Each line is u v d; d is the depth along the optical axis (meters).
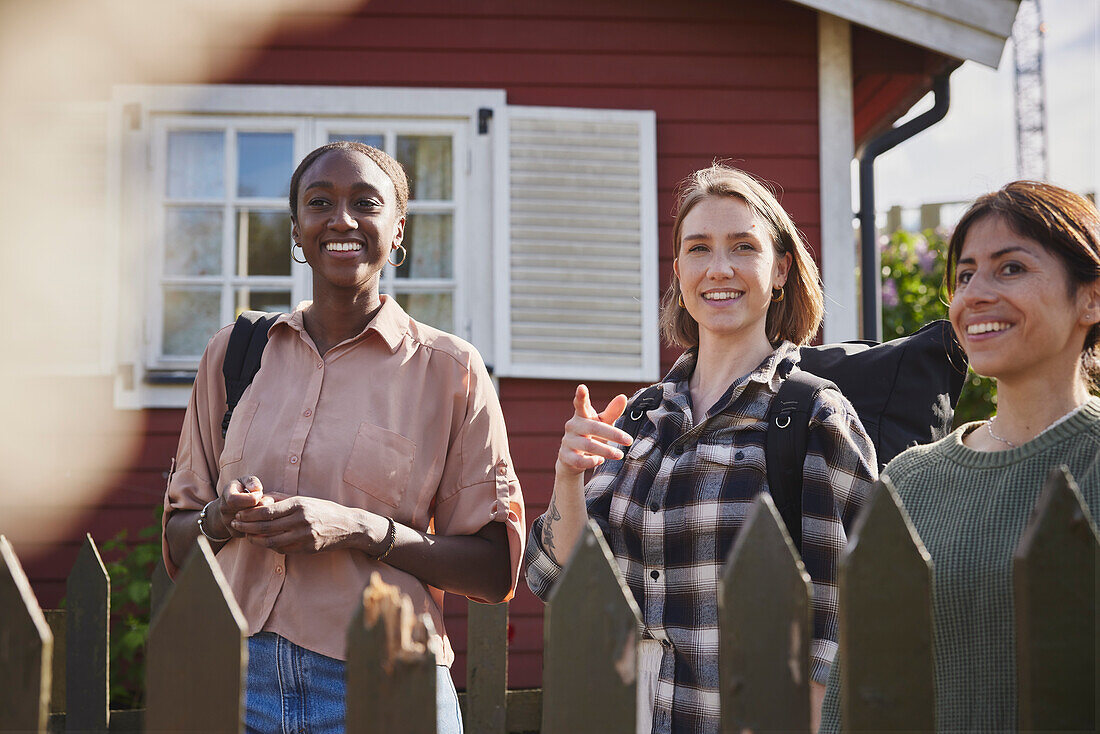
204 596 1.42
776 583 1.38
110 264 5.57
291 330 2.43
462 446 2.37
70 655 2.30
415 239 5.73
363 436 2.27
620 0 5.82
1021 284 1.76
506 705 3.96
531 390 5.64
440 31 5.75
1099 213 1.82
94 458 5.45
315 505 2.08
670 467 2.33
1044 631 1.32
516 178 5.69
